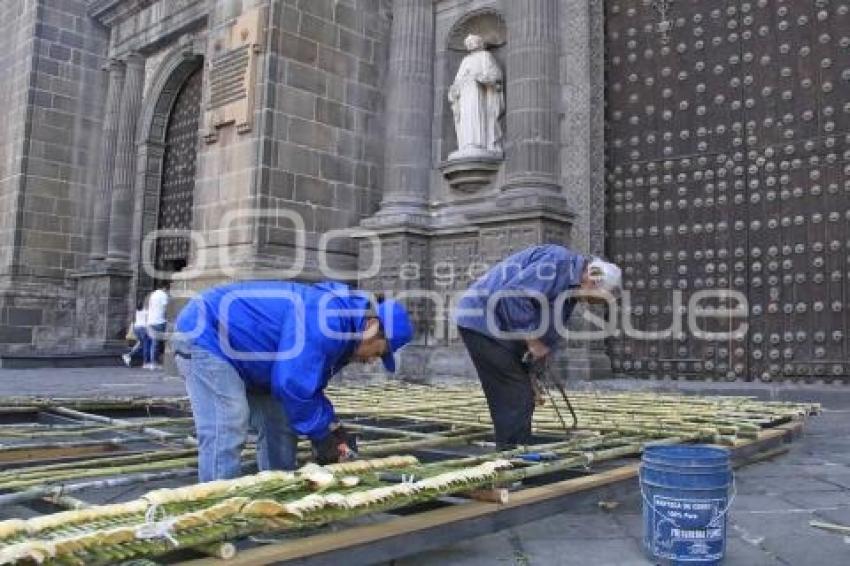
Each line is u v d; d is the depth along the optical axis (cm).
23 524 248
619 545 349
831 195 1047
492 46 1381
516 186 1230
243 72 1365
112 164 2173
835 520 398
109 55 2241
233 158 1365
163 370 1714
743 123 1137
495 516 350
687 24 1209
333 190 1415
